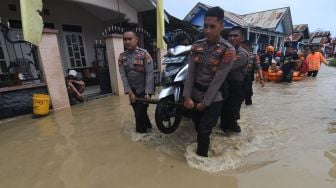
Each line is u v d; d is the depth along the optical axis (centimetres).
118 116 555
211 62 284
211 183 266
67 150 375
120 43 810
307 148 343
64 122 528
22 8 512
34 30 536
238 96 399
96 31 1100
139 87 398
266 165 300
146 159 330
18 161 344
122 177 288
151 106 625
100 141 404
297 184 256
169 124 379
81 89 741
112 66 815
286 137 387
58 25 961
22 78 646
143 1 956
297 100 651
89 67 1083
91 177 291
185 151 351
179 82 371
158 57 1040
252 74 580
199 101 308
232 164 304
